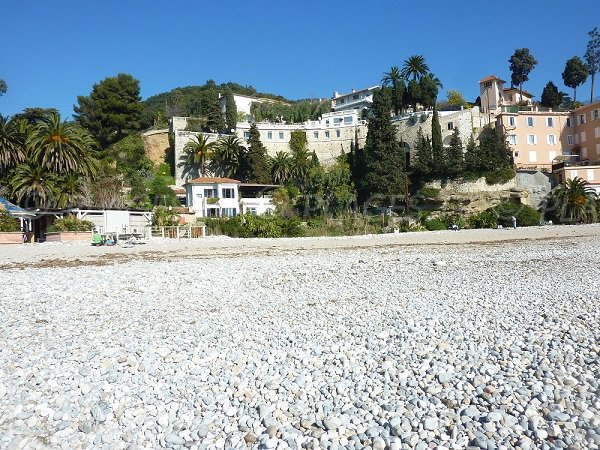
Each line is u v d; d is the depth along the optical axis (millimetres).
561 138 82812
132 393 6531
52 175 53531
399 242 39312
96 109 89875
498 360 7363
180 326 10500
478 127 86750
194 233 51031
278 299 13781
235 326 10383
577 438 4867
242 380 6926
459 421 5375
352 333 9477
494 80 102250
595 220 65750
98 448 5184
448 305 11891
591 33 110812
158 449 5129
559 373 6617
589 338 8227
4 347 8734
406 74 96188
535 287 14336
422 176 76688
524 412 5504
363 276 18344
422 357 7707
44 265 23250
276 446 5043
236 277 18516
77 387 6742
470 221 68500
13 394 6449
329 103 132000
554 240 36250
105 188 59219
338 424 5449
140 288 15820
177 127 93625
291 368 7391
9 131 55750
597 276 16125
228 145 86188
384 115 76688
